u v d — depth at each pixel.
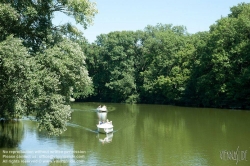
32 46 26.94
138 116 54.53
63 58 25.42
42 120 25.11
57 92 26.70
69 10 26.80
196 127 41.03
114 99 96.75
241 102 65.69
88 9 26.17
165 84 82.56
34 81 23.44
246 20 63.22
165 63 85.69
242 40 63.47
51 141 31.66
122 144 30.78
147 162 24.45
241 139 32.72
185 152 27.52
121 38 95.75
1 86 24.03
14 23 25.22
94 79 99.56
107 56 97.50
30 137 33.41
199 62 72.25
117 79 95.06
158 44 89.12
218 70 66.19
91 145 30.23
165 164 23.97
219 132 36.88
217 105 69.94
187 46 82.25
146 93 91.38
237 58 63.84
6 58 22.12
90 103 91.50
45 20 26.89
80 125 42.28
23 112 24.72
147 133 37.00
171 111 63.50
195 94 76.75
